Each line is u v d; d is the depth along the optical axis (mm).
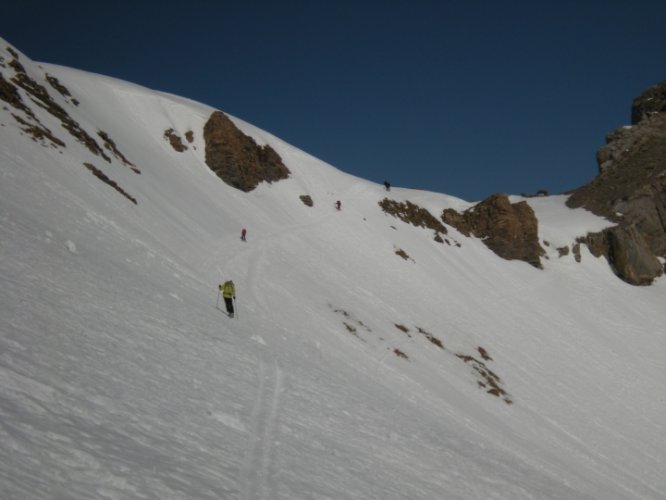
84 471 7492
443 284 64062
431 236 76875
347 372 29156
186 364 15750
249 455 11398
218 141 64938
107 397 10680
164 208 44750
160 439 10008
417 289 59375
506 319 61906
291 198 68438
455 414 32594
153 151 59094
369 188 80188
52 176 34000
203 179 60812
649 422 48219
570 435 39938
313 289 44812
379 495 12547
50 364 10930
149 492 7715
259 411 14711
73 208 30922
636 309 76562
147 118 65625
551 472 29156
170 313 21016
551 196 118125
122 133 57094
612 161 114188
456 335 51500
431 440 21141
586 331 66250
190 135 66438
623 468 37000
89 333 14320
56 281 17594
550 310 69500
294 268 48062
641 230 94375
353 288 50938
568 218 97938
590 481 31141
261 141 73750
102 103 61875
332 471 12719
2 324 11789
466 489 16516
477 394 40250
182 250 38375
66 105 51406
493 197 85188
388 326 45312
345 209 71938
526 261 81562
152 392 12250
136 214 38281
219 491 8859
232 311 27031
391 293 54844
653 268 86625
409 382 34562
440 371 41188
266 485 10133
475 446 24984
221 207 55938
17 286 15148
